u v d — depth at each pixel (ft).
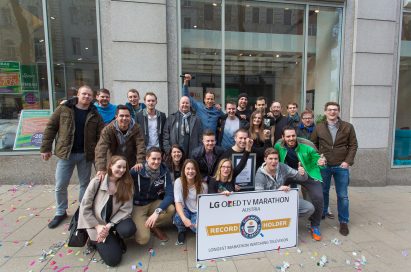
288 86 19.94
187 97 12.90
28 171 16.66
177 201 10.43
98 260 9.24
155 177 10.64
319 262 9.33
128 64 16.25
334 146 12.05
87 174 12.14
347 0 18.45
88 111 11.73
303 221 12.93
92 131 11.71
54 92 17.16
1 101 16.83
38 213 12.74
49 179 16.79
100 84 16.87
